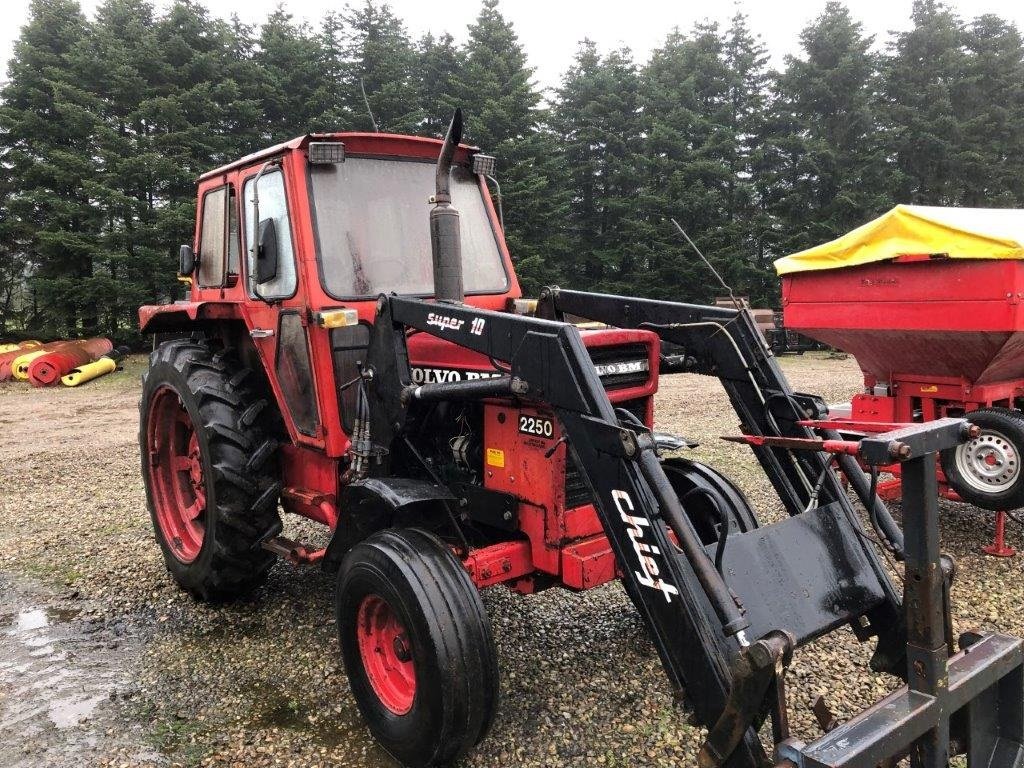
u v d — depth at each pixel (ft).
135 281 66.59
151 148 66.59
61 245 65.92
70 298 65.72
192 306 13.10
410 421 10.51
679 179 78.54
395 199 11.89
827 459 9.34
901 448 5.97
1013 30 100.12
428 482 9.95
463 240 12.62
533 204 75.77
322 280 10.89
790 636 6.34
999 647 7.24
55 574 15.06
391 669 9.13
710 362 10.58
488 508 10.03
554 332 8.00
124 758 8.96
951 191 89.76
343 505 9.83
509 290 13.03
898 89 90.74
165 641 12.10
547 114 81.20
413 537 8.87
